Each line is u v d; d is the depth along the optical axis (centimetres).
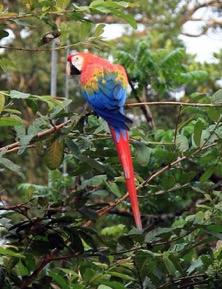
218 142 683
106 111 708
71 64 798
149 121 1154
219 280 667
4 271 645
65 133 633
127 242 669
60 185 1050
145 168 775
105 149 671
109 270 652
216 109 674
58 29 664
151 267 659
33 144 644
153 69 1191
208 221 677
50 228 660
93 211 666
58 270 699
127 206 997
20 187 1047
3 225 659
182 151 687
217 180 978
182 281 680
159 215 1069
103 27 671
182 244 678
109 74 739
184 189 737
